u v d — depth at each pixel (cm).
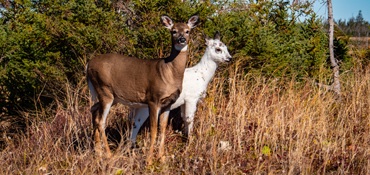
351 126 1297
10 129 1446
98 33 1406
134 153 1111
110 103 1131
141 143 1219
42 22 1449
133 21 1554
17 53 1473
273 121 1273
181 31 1062
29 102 1470
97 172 1050
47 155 1121
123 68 1102
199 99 1230
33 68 1436
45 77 1429
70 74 1474
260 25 1535
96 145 1124
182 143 1236
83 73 1443
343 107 1417
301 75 1552
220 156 1135
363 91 1478
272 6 1644
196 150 1163
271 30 1548
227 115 1315
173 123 1325
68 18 1460
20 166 1103
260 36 1446
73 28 1413
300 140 1171
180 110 1322
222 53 1198
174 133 1288
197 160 1118
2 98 1496
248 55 1436
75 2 1480
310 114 1295
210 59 1205
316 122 1316
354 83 1530
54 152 1132
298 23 1681
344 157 1149
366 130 1284
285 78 1482
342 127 1284
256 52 1432
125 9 1584
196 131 1267
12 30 1644
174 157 1149
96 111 1161
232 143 1220
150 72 1076
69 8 1475
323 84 1501
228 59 1205
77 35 1402
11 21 1733
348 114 1390
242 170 1088
